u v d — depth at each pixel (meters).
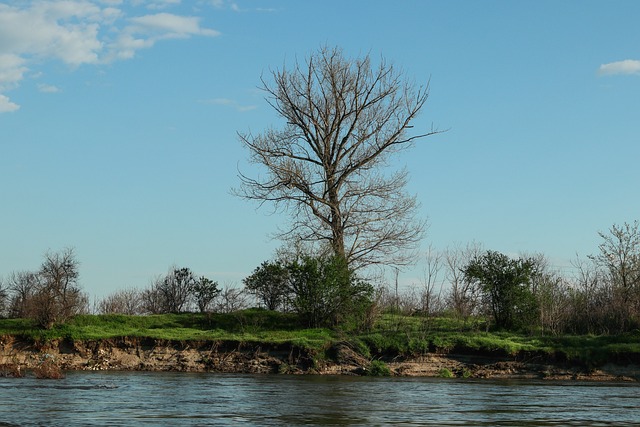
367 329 40.75
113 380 31.23
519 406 23.80
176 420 19.94
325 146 47.69
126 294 54.28
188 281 51.25
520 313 40.75
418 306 46.19
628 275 42.72
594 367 35.25
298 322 42.72
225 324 43.19
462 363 36.47
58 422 19.25
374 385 30.38
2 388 27.33
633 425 19.91
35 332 39.16
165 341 38.62
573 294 42.50
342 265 42.44
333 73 47.56
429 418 20.84
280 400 24.80
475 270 41.78
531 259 42.66
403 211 47.59
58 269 43.94
